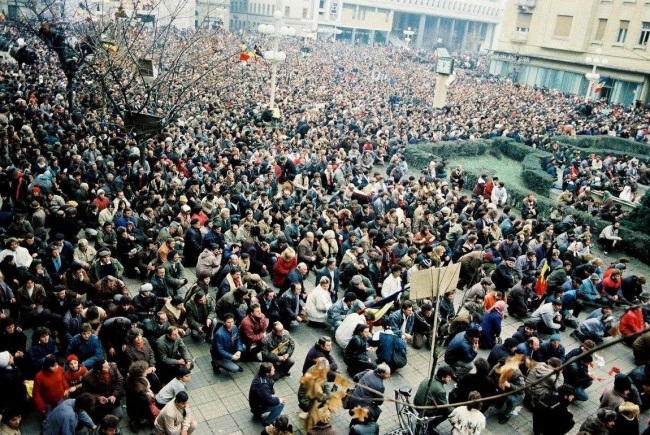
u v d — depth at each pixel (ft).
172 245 37.76
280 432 22.57
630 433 25.57
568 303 40.16
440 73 115.24
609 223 61.16
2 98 70.64
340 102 108.27
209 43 92.22
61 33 63.21
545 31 178.19
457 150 95.20
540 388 28.91
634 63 151.02
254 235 42.14
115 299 30.22
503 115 117.91
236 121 79.15
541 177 79.41
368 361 31.12
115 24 61.46
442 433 27.68
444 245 44.93
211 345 31.73
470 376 27.04
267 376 26.53
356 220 50.96
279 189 63.26
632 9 151.12
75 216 42.55
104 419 21.21
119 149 61.26
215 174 54.80
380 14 327.26
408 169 84.17
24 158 49.70
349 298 35.12
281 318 35.50
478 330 31.27
